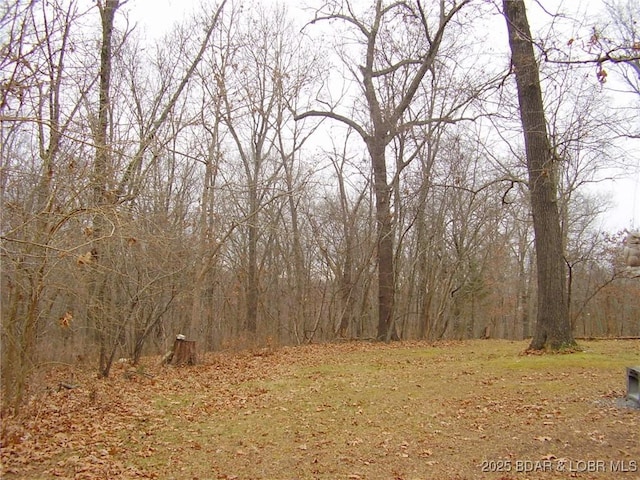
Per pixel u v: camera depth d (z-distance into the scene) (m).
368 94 20.67
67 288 8.05
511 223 33.59
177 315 17.70
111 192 7.60
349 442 6.75
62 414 8.03
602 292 31.62
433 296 26.14
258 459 6.23
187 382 11.21
